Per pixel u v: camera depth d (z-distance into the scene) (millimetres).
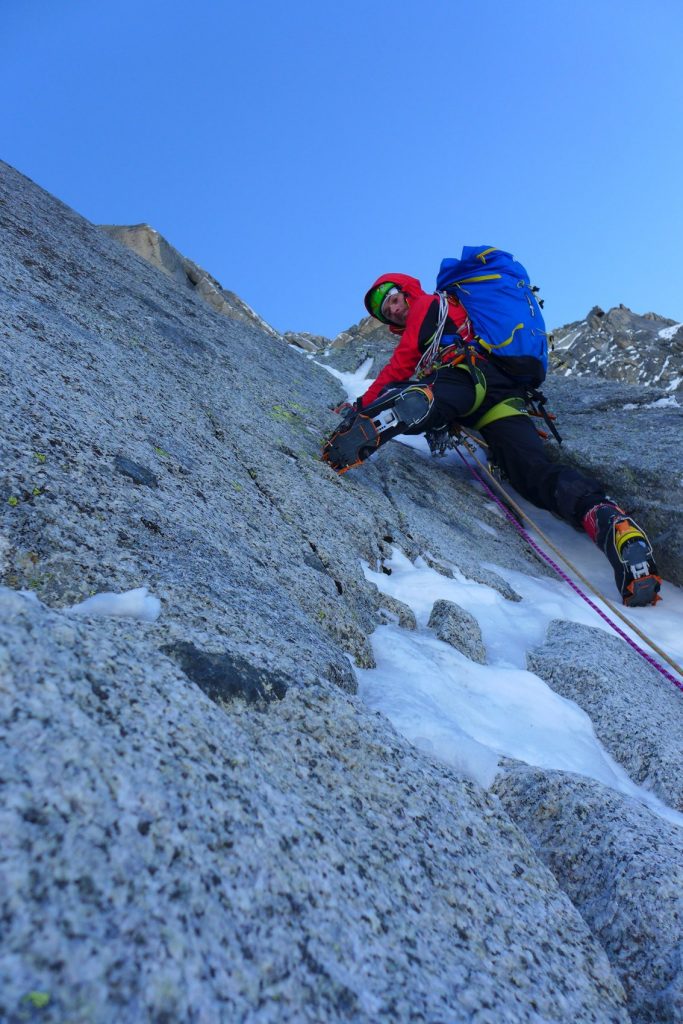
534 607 3834
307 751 1516
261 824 1146
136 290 5770
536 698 2707
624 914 1589
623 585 4227
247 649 1722
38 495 2033
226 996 854
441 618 3068
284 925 1007
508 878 1532
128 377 3615
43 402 2570
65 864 857
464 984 1139
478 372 5102
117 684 1222
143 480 2557
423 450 6500
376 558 3631
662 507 4938
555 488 4738
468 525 5070
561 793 1922
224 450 3652
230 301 11336
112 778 1004
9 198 5480
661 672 3365
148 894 894
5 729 973
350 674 2191
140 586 1880
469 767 2033
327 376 8578
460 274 5566
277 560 2799
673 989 1419
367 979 1020
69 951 774
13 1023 684
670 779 2420
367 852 1298
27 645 1143
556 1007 1233
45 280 4285
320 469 4402
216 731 1287
